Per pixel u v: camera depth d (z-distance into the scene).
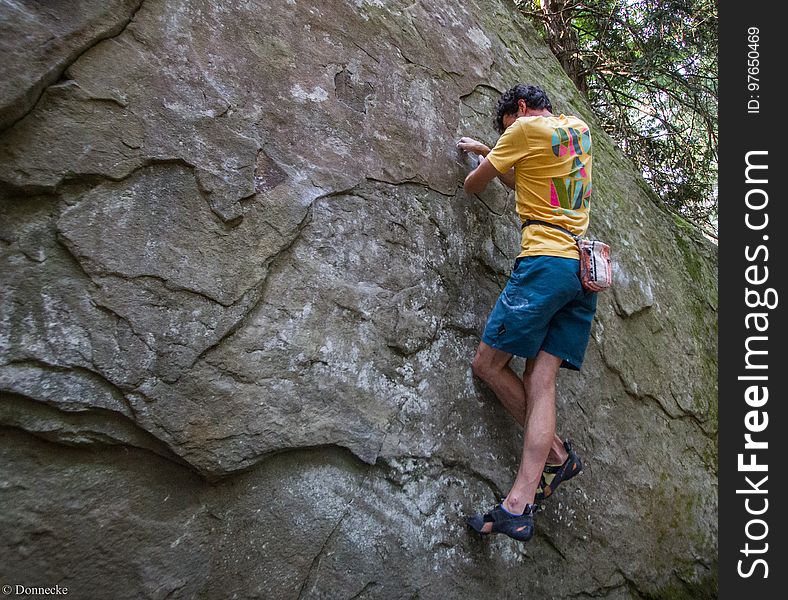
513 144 2.15
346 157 2.10
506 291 2.12
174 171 1.70
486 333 2.13
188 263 1.66
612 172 3.62
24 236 1.46
